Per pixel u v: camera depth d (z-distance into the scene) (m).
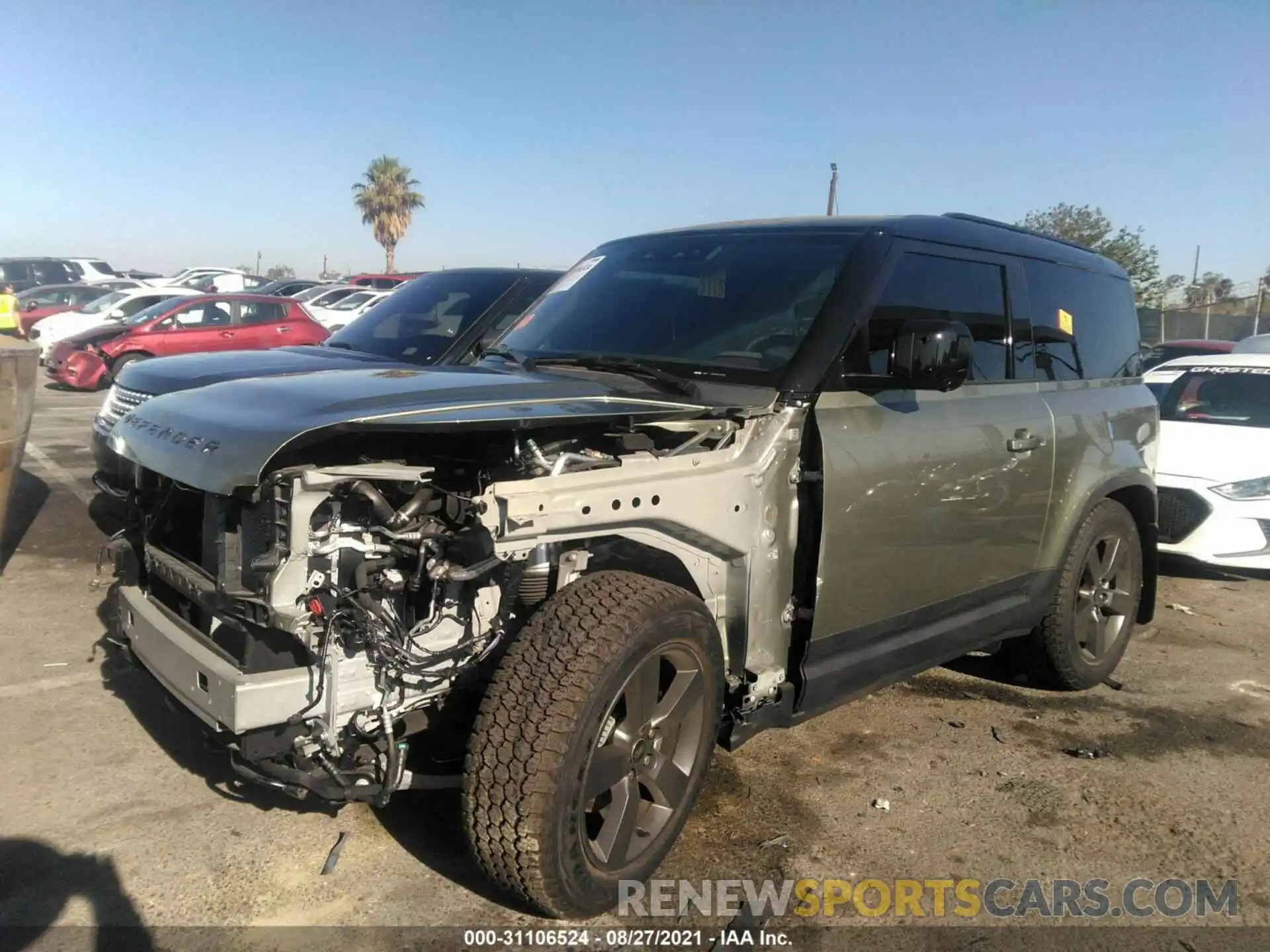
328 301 25.17
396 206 52.31
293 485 2.39
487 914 2.83
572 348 3.99
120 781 3.50
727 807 3.50
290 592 2.43
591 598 2.75
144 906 2.80
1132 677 5.09
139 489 3.11
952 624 3.96
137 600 3.08
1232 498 6.62
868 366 3.52
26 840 3.12
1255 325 25.59
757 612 3.21
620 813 2.83
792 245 3.89
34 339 19.81
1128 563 4.95
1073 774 3.90
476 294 7.17
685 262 4.15
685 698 2.99
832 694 3.47
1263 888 3.14
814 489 3.27
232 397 2.90
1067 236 30.75
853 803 3.58
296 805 3.37
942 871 3.16
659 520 2.88
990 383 4.06
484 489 2.63
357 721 2.58
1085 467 4.46
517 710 2.58
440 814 3.34
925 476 3.58
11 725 3.91
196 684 2.61
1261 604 6.57
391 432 2.50
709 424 3.11
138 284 26.69
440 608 2.70
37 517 7.31
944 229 4.00
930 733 4.25
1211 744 4.26
